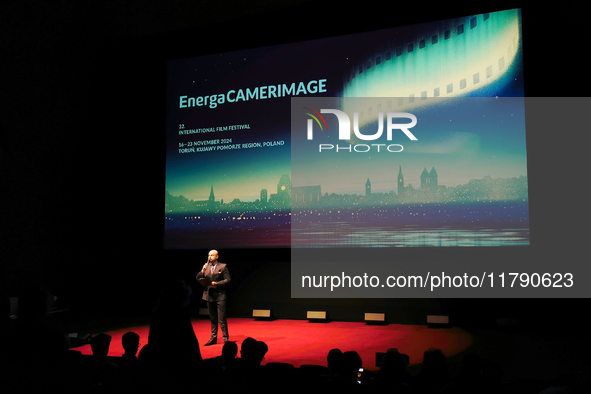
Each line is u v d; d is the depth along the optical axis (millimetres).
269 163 7188
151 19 8055
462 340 5438
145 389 1774
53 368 1860
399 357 2557
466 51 6105
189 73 7879
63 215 8203
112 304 8164
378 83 6633
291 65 7199
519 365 4387
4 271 7180
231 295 7562
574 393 2191
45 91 7777
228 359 2496
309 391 1971
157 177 8156
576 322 5590
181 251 7867
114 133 8477
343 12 6977
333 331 6211
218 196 7488
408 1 6543
